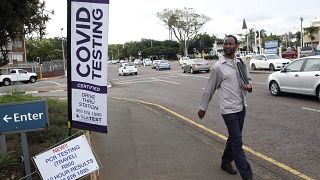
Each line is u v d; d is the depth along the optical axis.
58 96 20.53
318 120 10.84
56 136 7.32
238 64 5.86
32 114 5.34
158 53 121.31
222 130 10.13
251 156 7.61
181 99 17.48
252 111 12.87
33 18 9.84
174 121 11.66
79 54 5.68
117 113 12.97
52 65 59.00
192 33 103.62
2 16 8.50
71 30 5.66
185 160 7.18
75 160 5.25
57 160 5.16
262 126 10.33
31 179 5.43
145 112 13.15
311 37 101.06
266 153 7.77
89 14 5.61
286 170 6.70
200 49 110.25
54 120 8.82
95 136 9.28
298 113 12.11
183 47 104.44
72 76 5.71
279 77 16.48
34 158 5.10
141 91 23.03
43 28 10.20
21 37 10.09
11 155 5.90
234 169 6.60
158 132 9.68
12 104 5.26
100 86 5.67
